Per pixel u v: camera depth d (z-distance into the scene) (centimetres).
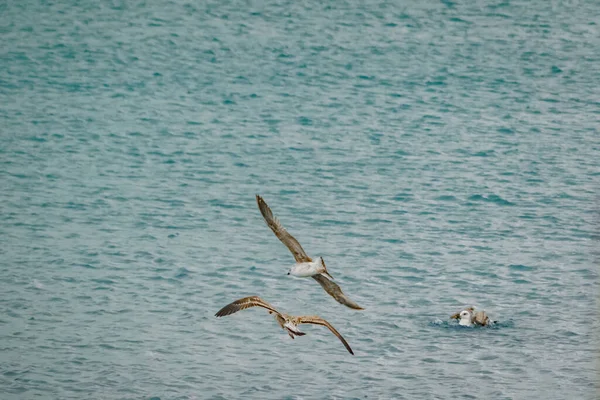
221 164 5331
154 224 4491
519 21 8188
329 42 7638
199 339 3359
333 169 5247
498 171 5206
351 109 6272
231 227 4478
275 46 7544
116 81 6788
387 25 8081
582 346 3297
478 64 7162
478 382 3050
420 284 3841
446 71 7006
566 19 8238
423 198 4831
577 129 5909
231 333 3409
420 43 7631
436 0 8788
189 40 7694
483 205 4738
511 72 6994
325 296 3738
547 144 5644
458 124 6000
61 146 5578
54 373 3080
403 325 3469
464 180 5075
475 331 3412
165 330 3422
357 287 3803
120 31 7906
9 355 3195
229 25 8075
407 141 5700
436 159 5403
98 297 3694
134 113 6184
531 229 4428
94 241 4269
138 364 3159
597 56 7350
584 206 4706
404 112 6222
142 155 5462
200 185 5016
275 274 3953
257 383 3034
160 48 7500
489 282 3859
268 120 6078
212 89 6644
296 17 8300
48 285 3788
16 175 5100
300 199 4812
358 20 8212
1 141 5612
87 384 3016
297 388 3006
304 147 5606
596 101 6431
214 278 3903
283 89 6644
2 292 3706
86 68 7038
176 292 3759
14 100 6344
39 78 6794
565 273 3941
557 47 7538
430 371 3123
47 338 3331
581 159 5391
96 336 3359
